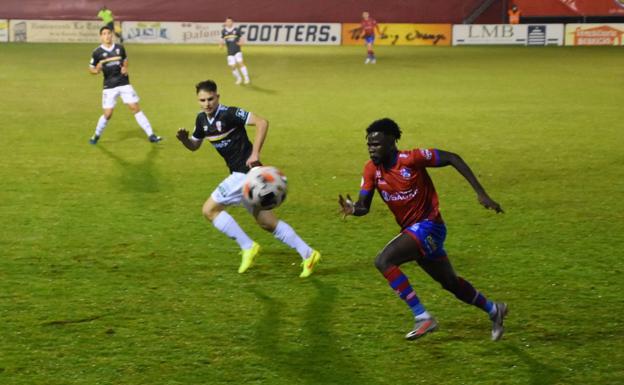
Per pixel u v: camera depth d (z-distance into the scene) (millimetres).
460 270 9789
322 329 7902
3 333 7715
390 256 7133
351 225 11875
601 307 8477
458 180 14945
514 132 20328
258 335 7742
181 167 16031
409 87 30375
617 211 12570
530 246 10766
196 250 10570
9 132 19938
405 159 7102
